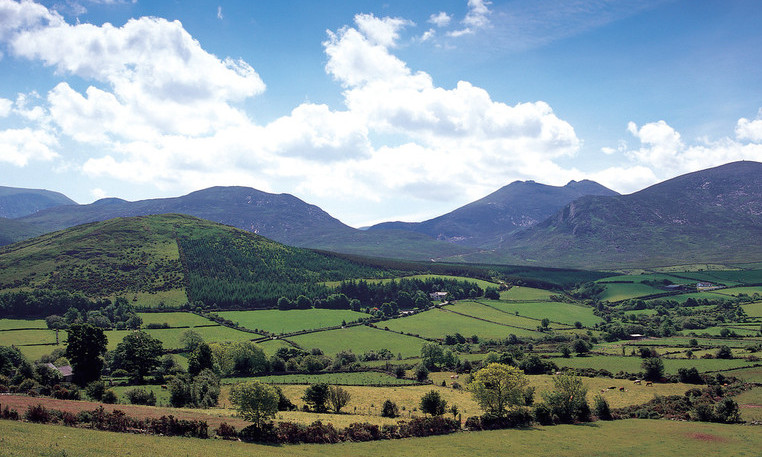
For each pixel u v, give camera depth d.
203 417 68.12
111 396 83.44
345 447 62.81
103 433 50.94
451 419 77.25
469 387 86.19
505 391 81.75
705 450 65.38
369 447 63.69
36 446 40.00
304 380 117.69
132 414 62.91
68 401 66.62
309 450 59.34
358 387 110.94
